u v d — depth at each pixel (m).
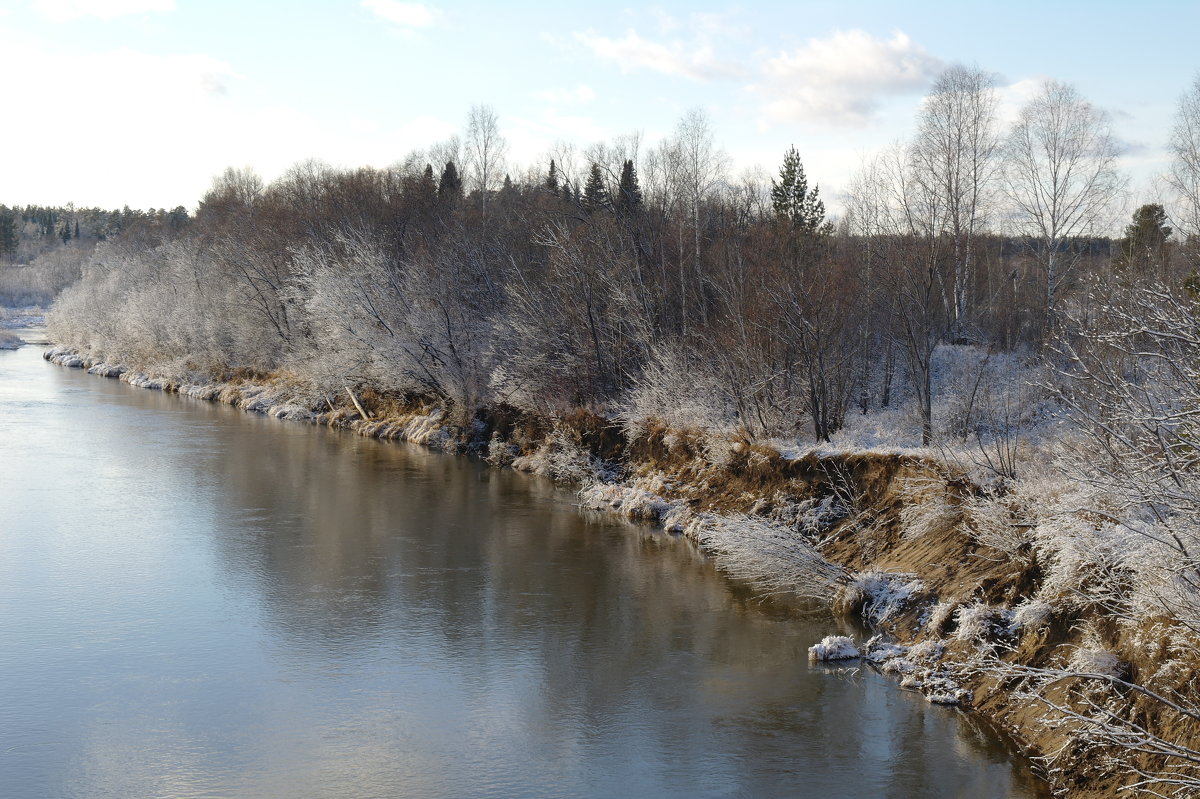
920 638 17.62
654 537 26.86
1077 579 14.52
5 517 27.75
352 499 31.25
